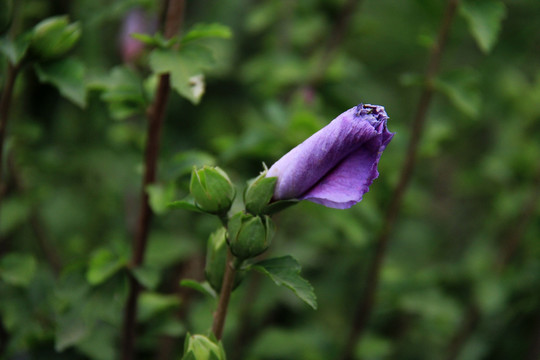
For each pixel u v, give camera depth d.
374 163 0.56
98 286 0.69
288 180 0.57
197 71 0.65
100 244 0.97
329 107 0.96
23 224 0.87
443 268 0.94
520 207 0.93
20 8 0.75
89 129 0.94
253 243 0.57
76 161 0.91
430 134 0.85
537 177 0.92
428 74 0.76
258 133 0.77
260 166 0.84
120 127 0.88
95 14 0.75
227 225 0.58
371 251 0.90
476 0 0.74
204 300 0.88
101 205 1.00
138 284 0.69
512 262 0.97
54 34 0.64
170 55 0.66
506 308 0.91
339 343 0.88
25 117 0.83
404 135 0.84
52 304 0.72
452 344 0.90
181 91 0.65
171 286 0.90
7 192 0.77
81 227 0.99
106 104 0.86
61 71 0.65
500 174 0.98
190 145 1.03
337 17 0.99
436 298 0.88
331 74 0.94
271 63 0.99
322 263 0.98
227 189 0.58
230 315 0.85
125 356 0.70
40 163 0.83
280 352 0.85
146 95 0.69
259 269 0.58
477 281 0.88
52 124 0.90
